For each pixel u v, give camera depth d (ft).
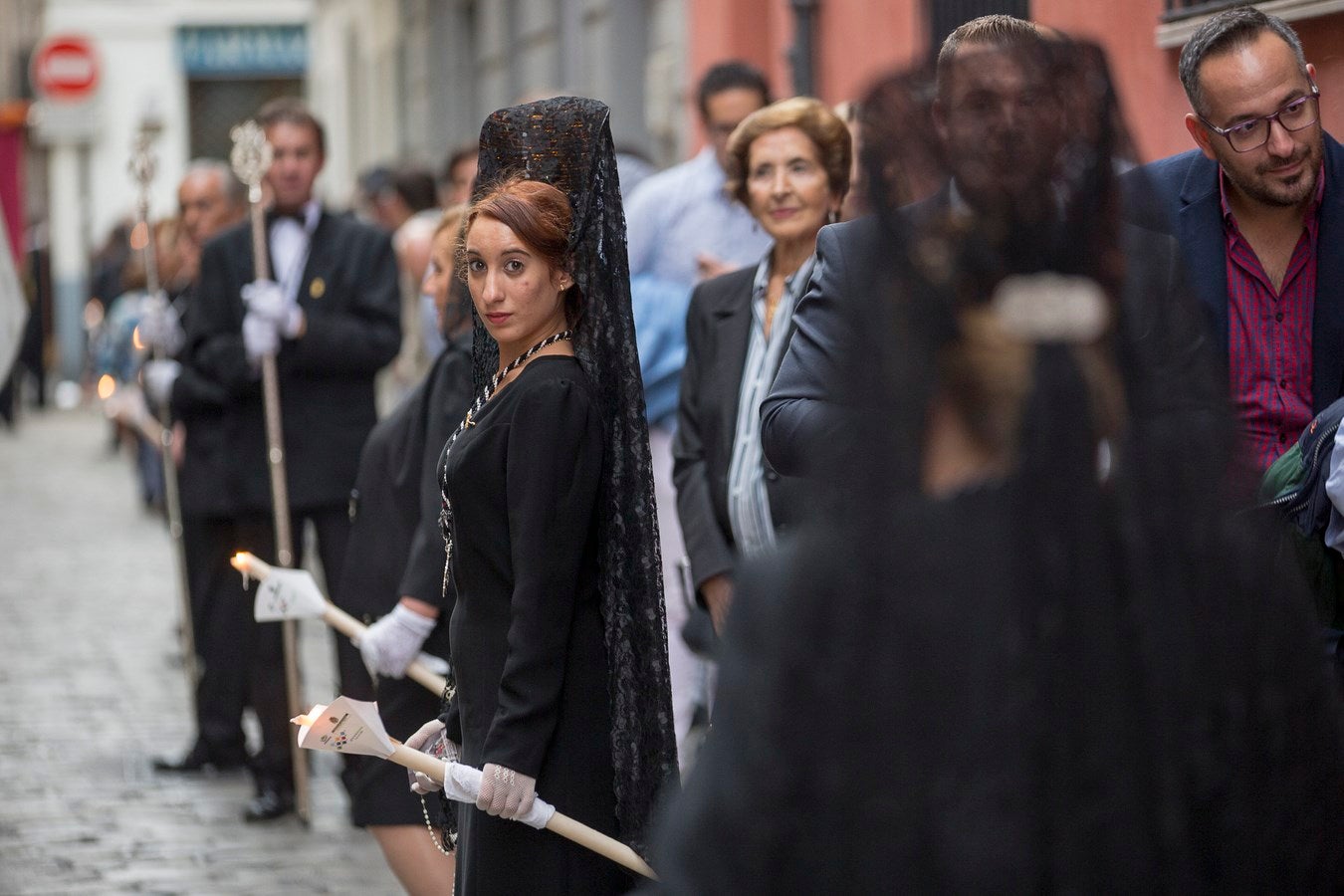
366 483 19.39
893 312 6.75
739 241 23.09
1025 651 6.39
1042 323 6.61
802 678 6.43
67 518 56.85
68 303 111.45
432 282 18.93
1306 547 12.67
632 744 12.61
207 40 120.57
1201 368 7.00
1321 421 12.84
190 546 28.55
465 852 12.91
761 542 17.35
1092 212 6.93
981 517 6.50
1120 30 23.79
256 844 22.67
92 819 23.81
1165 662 6.55
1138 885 6.45
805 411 12.35
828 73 37.37
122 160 117.39
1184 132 22.04
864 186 7.07
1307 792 6.80
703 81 23.44
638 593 12.75
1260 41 13.60
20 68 112.47
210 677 26.27
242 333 25.12
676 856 6.61
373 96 102.37
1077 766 6.40
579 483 12.51
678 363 22.52
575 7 57.57
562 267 12.94
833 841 6.37
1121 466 6.69
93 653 35.55
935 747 6.35
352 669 20.24
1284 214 14.23
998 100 7.05
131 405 41.27
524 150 13.30
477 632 12.81
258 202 24.35
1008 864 6.31
